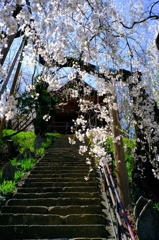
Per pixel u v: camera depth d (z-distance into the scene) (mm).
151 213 3887
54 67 3303
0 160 8914
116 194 3369
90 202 4742
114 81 3156
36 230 3877
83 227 3857
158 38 5625
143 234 3777
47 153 8633
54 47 2906
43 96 10875
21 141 11102
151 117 4984
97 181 6016
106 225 4043
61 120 19000
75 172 6547
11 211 4445
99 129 3660
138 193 6590
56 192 5145
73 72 3643
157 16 4625
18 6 2338
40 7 2199
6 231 3879
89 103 3932
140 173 7547
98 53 2941
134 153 7301
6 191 5270
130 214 4914
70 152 8781
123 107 4457
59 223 4113
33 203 4727
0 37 2062
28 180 5961
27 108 11117
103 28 2742
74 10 2543
